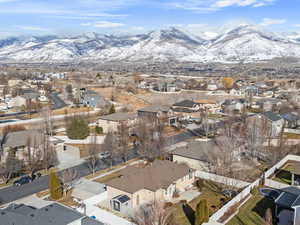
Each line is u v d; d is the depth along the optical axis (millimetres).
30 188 40781
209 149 47625
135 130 66812
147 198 35969
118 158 53281
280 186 39688
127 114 74062
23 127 72438
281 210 33500
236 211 33500
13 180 43719
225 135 56125
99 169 47938
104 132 70500
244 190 37031
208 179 42438
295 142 61625
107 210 34375
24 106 98688
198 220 29969
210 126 75125
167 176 38625
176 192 38531
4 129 70062
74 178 42625
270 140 61156
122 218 32531
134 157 53719
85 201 35750
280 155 51469
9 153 47531
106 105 98000
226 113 90438
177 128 74438
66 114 87000
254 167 47531
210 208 34500
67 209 29203
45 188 40688
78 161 52031
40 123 70812
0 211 28219
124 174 39281
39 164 49250
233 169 43906
